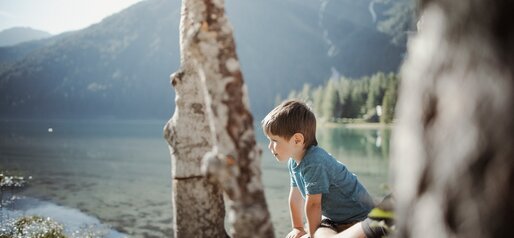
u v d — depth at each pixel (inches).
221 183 64.4
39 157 1469.0
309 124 141.8
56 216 559.2
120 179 979.9
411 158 34.1
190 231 98.8
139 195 772.0
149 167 1220.5
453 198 30.2
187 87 99.1
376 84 4461.1
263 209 64.6
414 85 34.9
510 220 28.1
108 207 651.5
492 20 29.1
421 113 33.7
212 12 70.1
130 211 624.7
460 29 30.9
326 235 130.3
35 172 1060.5
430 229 31.7
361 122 4429.1
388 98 3843.5
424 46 34.3
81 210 617.0
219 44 68.9
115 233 486.0
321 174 137.3
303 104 144.9
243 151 65.3
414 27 37.5
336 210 144.2
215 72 68.0
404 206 34.7
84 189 824.9
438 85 32.3
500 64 28.7
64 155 1562.5
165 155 1596.9
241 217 63.5
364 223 108.8
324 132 3154.5
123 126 5935.0
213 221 99.3
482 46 29.5
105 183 913.5
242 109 67.4
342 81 4921.3
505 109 28.0
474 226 29.2
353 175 151.3
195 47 68.8
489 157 28.5
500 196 28.2
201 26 69.3
